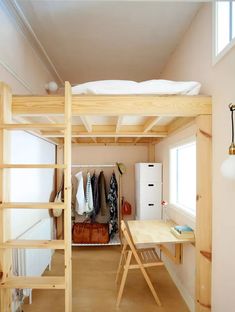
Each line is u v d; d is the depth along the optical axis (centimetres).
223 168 151
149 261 262
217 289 181
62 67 362
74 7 227
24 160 275
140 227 282
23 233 265
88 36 277
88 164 453
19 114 187
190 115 195
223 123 175
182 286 264
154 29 264
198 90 200
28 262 245
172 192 326
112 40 287
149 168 379
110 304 246
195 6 225
